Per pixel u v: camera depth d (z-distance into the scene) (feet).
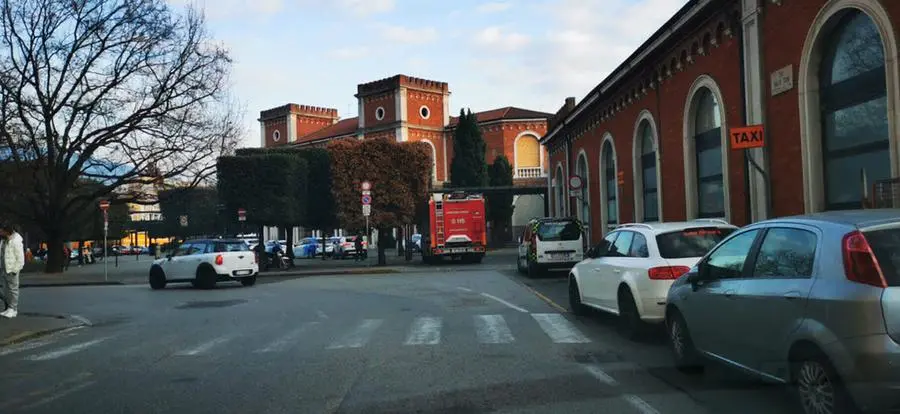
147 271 115.65
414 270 89.56
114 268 132.98
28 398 22.79
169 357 30.09
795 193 41.27
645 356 28.04
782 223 19.21
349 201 101.60
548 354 28.76
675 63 60.08
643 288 30.14
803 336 16.60
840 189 38.17
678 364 25.12
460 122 183.01
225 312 47.26
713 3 49.65
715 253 22.49
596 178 92.32
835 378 15.62
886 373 14.56
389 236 207.62
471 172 181.37
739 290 19.98
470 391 22.44
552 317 40.04
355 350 30.58
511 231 207.92
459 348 30.53
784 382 17.90
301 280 77.82
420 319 40.63
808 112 39.58
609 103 82.43
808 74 39.63
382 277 78.79
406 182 103.09
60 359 30.30
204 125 103.09
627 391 22.15
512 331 35.17
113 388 24.04
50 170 104.22
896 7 32.12
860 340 14.99
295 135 253.03
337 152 102.01
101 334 38.22
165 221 258.16
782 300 17.65
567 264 68.49
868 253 15.48
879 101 34.65
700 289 22.77
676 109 60.70
